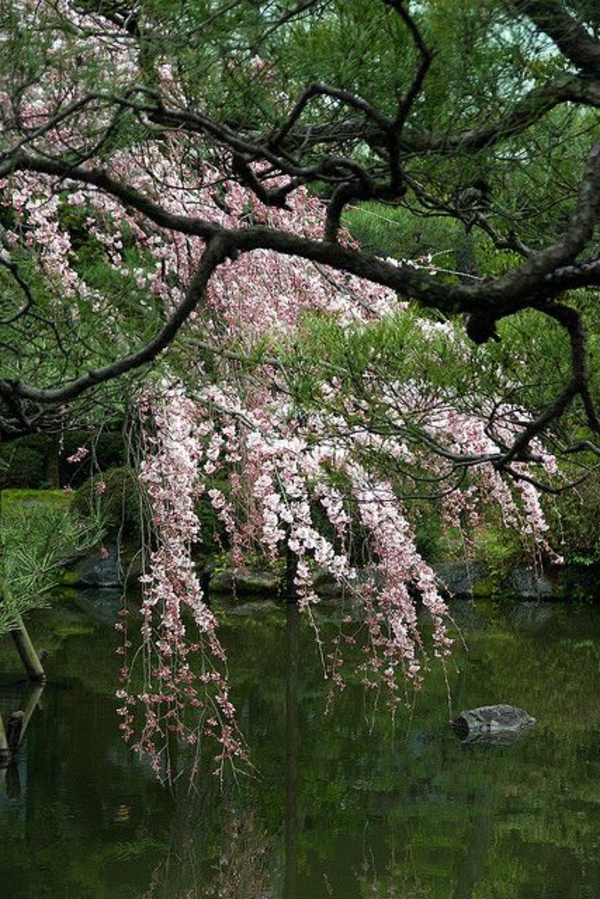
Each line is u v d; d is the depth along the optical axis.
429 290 2.48
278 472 5.30
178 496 5.25
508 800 6.59
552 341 3.90
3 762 7.02
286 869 5.52
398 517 5.51
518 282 2.42
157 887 5.27
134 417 5.12
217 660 10.16
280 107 2.85
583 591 14.26
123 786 6.65
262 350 4.33
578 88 2.52
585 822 6.20
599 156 2.44
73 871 5.43
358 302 5.72
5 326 3.32
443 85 2.52
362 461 5.36
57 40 2.94
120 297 3.40
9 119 2.71
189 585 5.36
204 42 2.42
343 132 2.89
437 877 5.40
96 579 14.12
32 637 11.05
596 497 13.03
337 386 4.47
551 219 3.34
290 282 5.52
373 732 7.99
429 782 6.89
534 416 4.04
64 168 2.70
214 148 3.61
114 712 8.23
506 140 2.75
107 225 5.12
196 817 6.22
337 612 12.60
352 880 5.44
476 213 3.38
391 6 2.35
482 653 10.85
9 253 3.48
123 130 3.18
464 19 2.33
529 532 6.16
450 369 4.01
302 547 5.37
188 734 7.70
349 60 2.43
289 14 2.37
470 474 5.78
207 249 2.64
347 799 6.59
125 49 2.88
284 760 7.29
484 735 7.96
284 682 9.41
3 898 5.09
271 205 2.82
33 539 6.82
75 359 3.42
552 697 9.08
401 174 2.48
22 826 5.99
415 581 6.23
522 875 5.43
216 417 5.73
